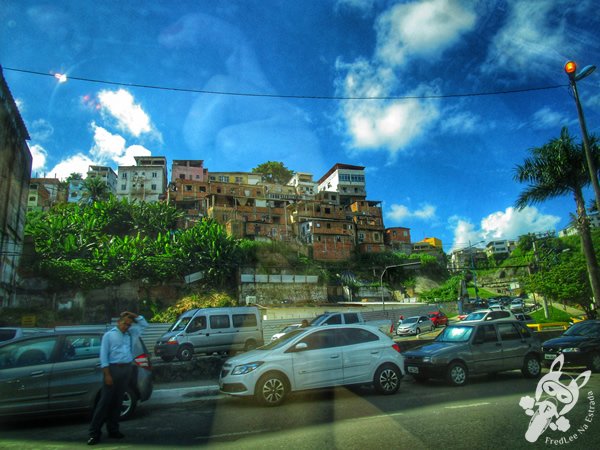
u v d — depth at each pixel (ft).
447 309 172.65
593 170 44.11
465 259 337.11
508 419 21.18
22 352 22.49
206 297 147.02
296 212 242.17
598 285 54.65
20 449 17.98
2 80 80.02
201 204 239.30
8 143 89.10
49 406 21.85
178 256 158.71
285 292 175.52
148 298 146.00
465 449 16.70
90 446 18.30
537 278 96.48
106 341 19.56
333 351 28.45
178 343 58.08
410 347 48.88
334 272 213.25
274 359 26.73
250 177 293.64
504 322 36.91
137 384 23.98
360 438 18.38
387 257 237.25
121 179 270.26
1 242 90.07
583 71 42.50
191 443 18.42
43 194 261.65
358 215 269.85
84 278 134.72
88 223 166.50
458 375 32.86
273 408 25.50
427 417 22.06
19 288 119.75
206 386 33.60
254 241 193.36
